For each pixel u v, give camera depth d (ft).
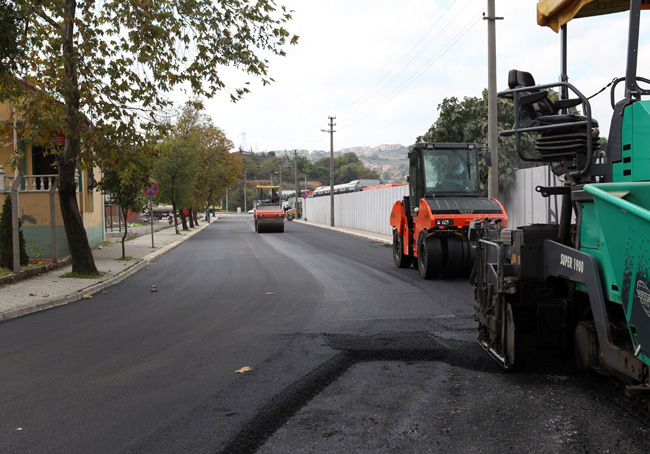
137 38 37.91
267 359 20.77
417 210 45.78
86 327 27.32
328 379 18.21
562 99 17.43
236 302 34.19
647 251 11.63
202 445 13.10
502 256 18.48
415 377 18.26
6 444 13.38
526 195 54.54
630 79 13.83
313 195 210.59
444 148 46.29
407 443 13.06
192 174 114.73
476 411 15.02
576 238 15.53
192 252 74.54
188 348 22.74
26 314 31.17
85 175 68.95
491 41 56.44
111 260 59.06
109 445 13.21
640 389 12.87
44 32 38.40
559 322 17.28
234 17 40.14
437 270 41.78
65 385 18.01
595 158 15.75
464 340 22.75
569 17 16.40
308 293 37.17
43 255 56.90
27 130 40.19
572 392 16.34
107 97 40.04
